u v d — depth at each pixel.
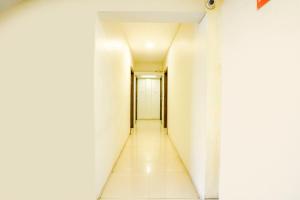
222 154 1.47
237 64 1.24
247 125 1.11
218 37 1.97
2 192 1.95
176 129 3.98
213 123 1.99
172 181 2.56
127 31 3.89
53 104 1.90
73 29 1.90
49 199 1.91
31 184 1.92
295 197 0.74
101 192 2.19
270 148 0.90
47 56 1.90
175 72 4.19
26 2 1.90
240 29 1.21
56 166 1.91
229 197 1.34
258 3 1.00
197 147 2.29
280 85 0.83
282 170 0.81
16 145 1.92
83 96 1.90
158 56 6.26
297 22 0.74
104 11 1.93
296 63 0.74
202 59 2.12
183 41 3.26
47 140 1.91
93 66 1.89
